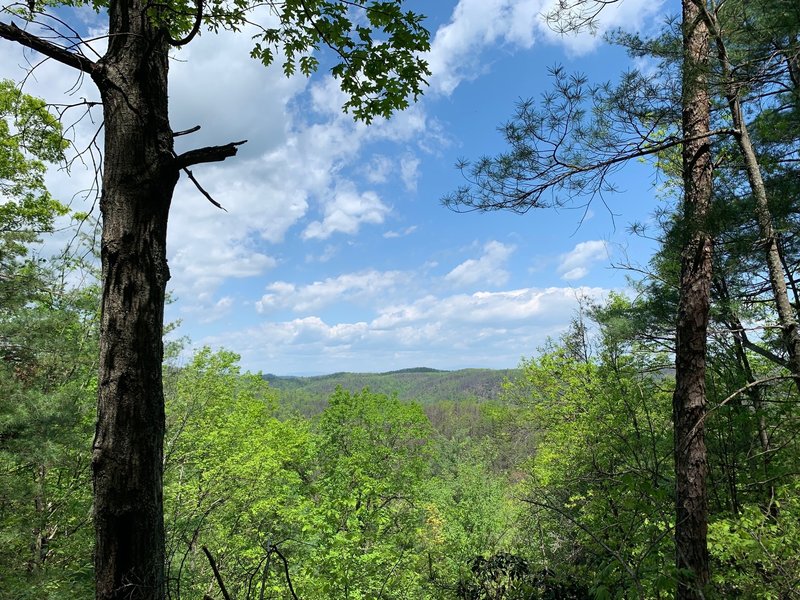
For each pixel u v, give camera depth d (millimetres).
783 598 4020
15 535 8391
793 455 5980
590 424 11000
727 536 4781
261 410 20922
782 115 5191
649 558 3689
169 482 13031
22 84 2367
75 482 10344
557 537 10625
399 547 13984
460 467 25562
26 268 9789
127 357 2129
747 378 6809
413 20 3652
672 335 8094
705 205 5043
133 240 2213
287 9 3572
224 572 6504
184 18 3211
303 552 12328
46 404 8578
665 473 7520
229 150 2359
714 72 4602
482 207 5262
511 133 4875
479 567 5578
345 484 16844
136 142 2252
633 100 4750
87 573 10258
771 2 4133
